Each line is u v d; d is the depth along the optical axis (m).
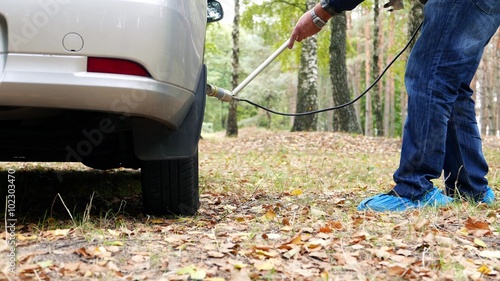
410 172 3.33
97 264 2.01
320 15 3.45
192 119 2.92
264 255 2.21
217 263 2.09
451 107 3.30
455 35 3.20
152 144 2.79
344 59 18.12
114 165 3.93
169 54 2.58
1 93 2.38
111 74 2.46
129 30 2.48
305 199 3.89
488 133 30.23
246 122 42.66
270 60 3.60
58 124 3.00
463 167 3.55
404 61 27.06
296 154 10.80
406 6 20.31
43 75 2.39
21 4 2.38
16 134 2.96
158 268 2.03
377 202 3.32
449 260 2.14
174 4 2.64
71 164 6.26
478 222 2.79
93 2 2.44
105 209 3.43
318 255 2.22
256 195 4.20
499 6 3.27
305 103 17.94
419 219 2.69
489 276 2.04
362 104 42.94
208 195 4.15
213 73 37.59
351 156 10.38
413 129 3.30
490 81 36.19
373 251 2.25
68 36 2.41
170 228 2.75
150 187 3.06
